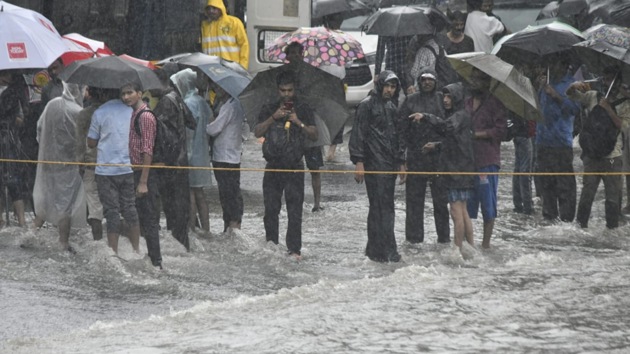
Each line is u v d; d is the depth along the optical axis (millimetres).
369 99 35125
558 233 40344
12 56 36531
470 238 36125
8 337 24062
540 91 42188
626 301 26578
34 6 50750
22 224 38688
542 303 26312
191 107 38188
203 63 38062
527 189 44656
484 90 37062
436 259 35562
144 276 31672
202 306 26734
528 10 72000
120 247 34875
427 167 37875
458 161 35844
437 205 38219
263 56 58719
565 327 23719
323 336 22766
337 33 44125
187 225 36062
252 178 54594
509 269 31984
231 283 30984
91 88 34312
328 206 46688
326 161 61062
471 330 23375
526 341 22375
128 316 26375
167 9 51469
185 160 35750
